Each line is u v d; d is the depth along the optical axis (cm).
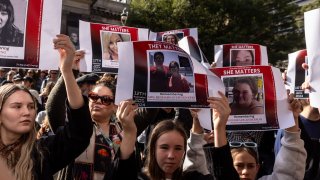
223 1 2569
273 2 2756
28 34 299
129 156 237
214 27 2677
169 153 241
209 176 257
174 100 271
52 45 302
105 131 322
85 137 250
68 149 247
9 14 298
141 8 2605
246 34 2633
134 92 265
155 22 2609
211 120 291
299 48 2797
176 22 2578
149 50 270
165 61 271
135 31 525
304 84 315
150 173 246
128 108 242
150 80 268
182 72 273
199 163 276
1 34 296
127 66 266
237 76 312
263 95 307
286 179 276
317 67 308
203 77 275
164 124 252
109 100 318
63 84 311
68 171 293
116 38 515
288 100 300
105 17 3216
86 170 292
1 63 296
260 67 310
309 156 323
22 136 230
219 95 266
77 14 2844
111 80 368
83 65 421
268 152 407
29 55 298
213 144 268
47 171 233
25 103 228
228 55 537
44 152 244
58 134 255
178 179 249
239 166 290
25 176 219
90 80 372
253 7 2631
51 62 301
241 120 308
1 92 228
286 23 2833
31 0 300
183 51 275
